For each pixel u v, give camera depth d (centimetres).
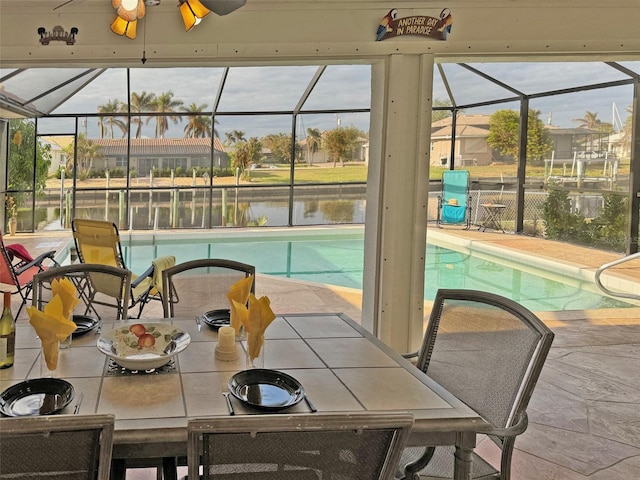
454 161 1148
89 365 177
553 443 265
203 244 949
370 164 389
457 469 150
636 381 345
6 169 960
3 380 164
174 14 353
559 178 941
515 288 676
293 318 246
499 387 186
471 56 368
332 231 1069
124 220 1025
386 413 109
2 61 354
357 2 355
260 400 154
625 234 812
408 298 381
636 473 239
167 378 169
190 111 993
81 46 353
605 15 365
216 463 107
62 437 104
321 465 111
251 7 354
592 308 571
